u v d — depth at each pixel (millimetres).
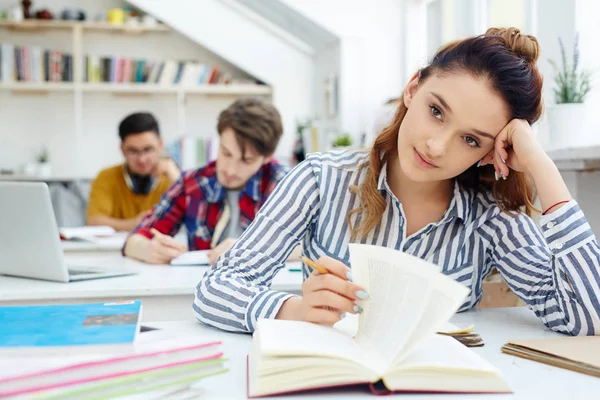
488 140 1059
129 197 3826
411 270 801
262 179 2416
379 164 1211
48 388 589
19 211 1627
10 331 725
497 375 752
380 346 785
